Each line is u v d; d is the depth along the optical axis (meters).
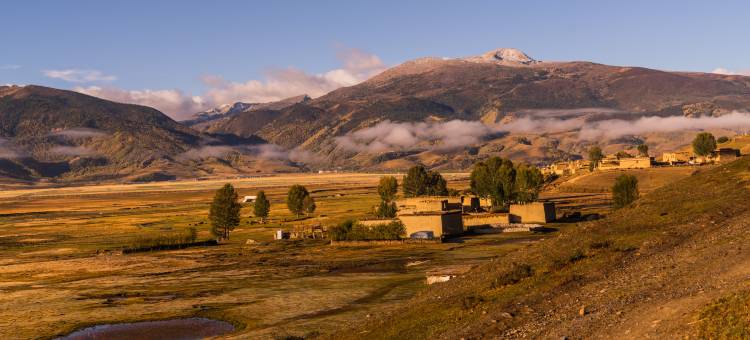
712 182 68.81
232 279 100.31
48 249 163.00
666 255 46.44
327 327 60.91
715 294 34.28
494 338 38.28
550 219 165.62
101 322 72.31
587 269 47.78
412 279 86.62
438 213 146.62
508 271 53.41
